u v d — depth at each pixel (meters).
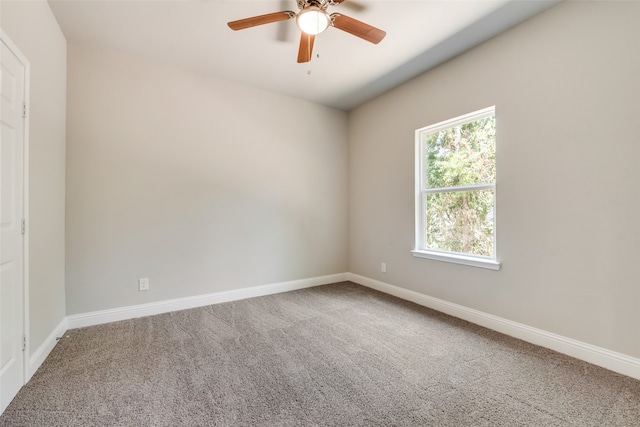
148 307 2.88
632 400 1.57
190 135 3.10
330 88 3.55
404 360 2.01
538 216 2.22
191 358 2.03
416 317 2.82
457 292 2.83
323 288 3.89
